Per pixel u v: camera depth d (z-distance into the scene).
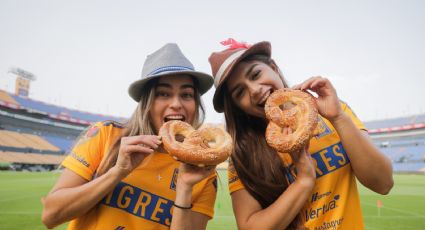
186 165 2.65
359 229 2.84
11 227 8.97
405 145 70.44
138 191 2.81
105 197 2.76
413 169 58.62
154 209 2.80
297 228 2.84
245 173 3.00
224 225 9.57
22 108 61.16
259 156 3.07
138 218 2.75
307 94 2.83
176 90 2.95
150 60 3.15
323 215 2.81
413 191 21.11
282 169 3.05
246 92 3.05
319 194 2.87
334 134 3.10
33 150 56.47
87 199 2.44
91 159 2.79
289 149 2.62
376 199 16.62
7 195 16.05
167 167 2.97
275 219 2.61
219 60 3.20
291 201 2.60
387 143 74.81
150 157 2.95
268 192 2.93
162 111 2.96
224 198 16.45
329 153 2.99
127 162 2.46
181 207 2.59
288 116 2.79
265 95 2.96
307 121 2.66
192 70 2.92
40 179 26.88
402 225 9.90
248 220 2.89
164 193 2.87
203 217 3.02
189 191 2.61
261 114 3.14
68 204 2.45
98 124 3.03
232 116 3.29
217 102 3.44
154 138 2.58
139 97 3.13
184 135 2.79
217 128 2.84
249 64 3.03
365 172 2.74
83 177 2.71
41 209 11.91
